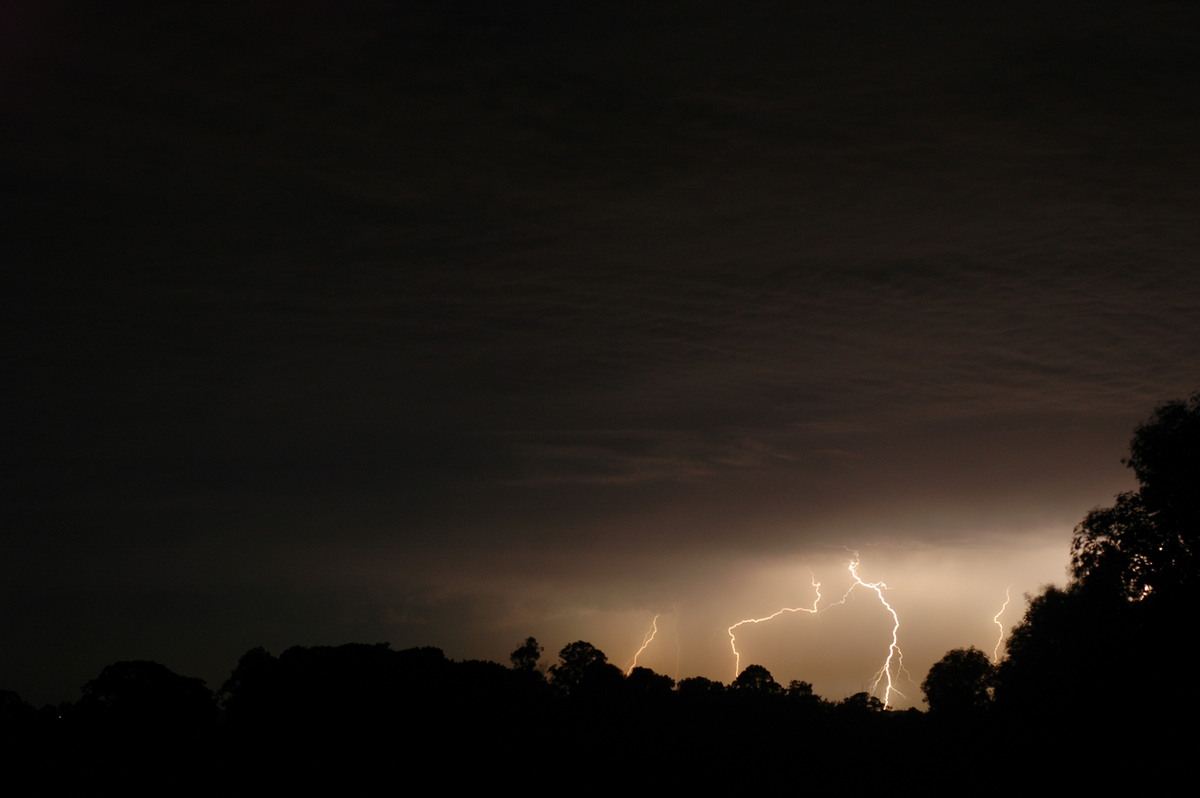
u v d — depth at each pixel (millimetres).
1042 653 35531
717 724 55250
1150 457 32375
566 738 51500
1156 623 31172
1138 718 31047
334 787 44188
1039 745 34219
